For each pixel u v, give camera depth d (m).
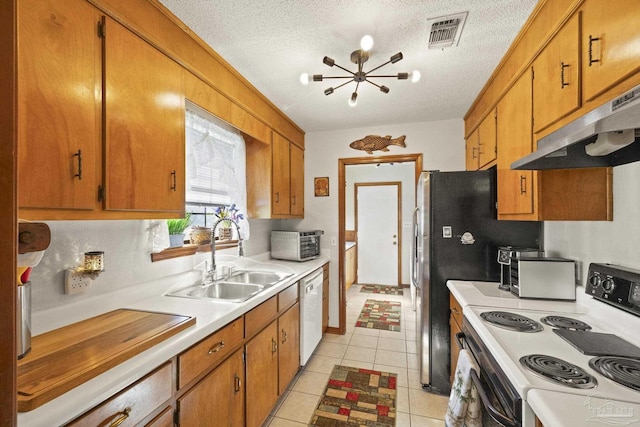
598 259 1.45
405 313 3.95
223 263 2.24
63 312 1.16
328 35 1.58
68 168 0.96
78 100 0.99
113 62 1.12
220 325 1.29
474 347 1.31
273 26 1.50
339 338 3.15
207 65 1.70
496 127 2.01
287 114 2.83
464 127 2.96
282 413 1.92
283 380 2.03
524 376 0.86
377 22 1.47
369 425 1.81
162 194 1.36
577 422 0.65
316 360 2.65
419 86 2.21
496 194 2.09
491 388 1.05
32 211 0.87
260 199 2.58
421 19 1.45
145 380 0.93
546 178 1.47
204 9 1.37
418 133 3.08
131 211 1.21
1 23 0.38
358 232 5.69
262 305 1.73
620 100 0.76
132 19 1.21
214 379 1.27
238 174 2.36
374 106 2.62
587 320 1.33
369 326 3.49
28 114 0.86
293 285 2.22
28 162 0.86
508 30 1.54
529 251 1.83
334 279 3.33
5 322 0.38
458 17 1.43
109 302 1.36
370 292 5.04
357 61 1.79
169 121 1.41
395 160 3.18
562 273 1.60
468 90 2.28
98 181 1.07
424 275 2.18
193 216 2.13
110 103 1.11
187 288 1.82
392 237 5.52
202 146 1.89
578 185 1.43
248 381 1.56
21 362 0.84
